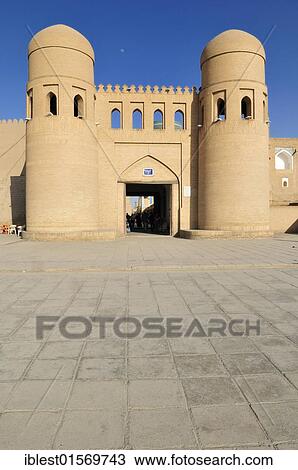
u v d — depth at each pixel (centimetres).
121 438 184
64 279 644
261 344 317
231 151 1686
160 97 1880
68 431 190
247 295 504
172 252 1068
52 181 1603
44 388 238
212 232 1634
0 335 344
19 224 2244
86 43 1684
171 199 1914
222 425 193
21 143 2412
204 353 297
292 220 2058
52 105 1861
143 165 1884
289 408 211
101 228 1848
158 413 206
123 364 276
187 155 1897
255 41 1706
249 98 1711
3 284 599
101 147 1845
